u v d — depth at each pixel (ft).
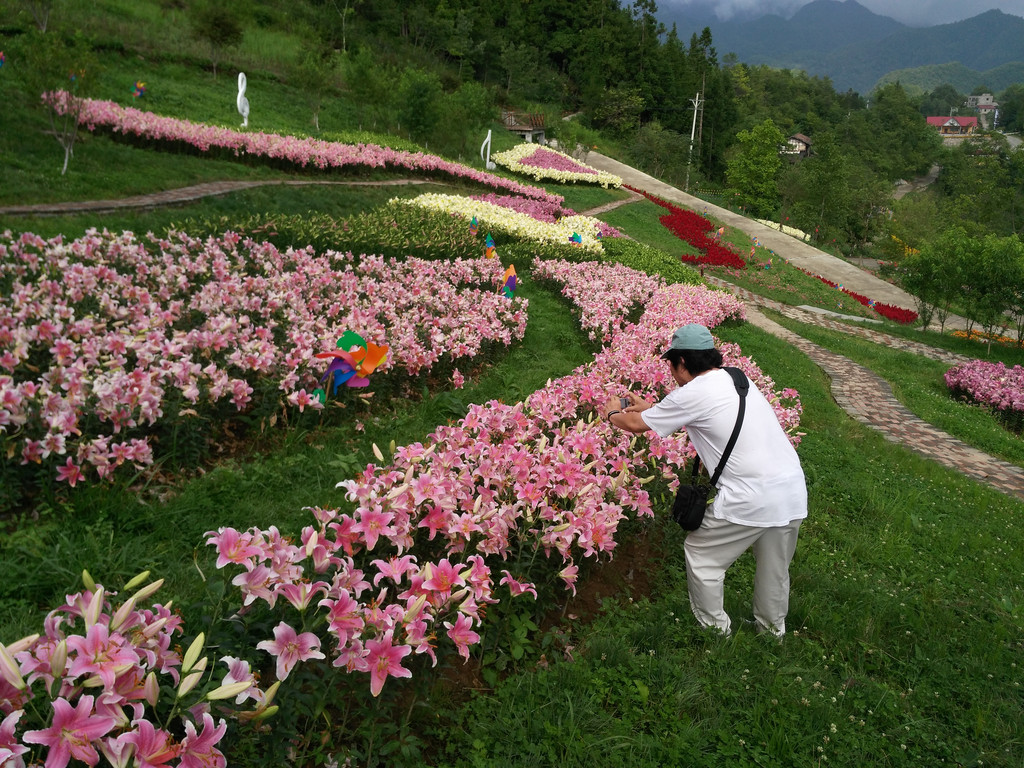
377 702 8.45
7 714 5.85
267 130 71.77
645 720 9.70
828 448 25.95
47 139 43.27
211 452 15.37
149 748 5.83
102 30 81.87
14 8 70.49
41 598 9.89
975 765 9.94
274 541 8.23
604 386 18.65
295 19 134.51
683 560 14.65
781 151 287.89
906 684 11.88
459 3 197.16
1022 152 312.09
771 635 12.10
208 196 41.91
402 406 20.01
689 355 11.67
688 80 252.01
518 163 108.88
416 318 23.93
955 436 35.86
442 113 102.01
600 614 12.46
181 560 11.25
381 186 64.23
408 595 9.18
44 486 11.95
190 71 86.02
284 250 33.27
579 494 12.09
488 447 12.75
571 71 236.22
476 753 8.64
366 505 9.77
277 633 7.27
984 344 68.80
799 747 9.68
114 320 18.69
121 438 13.43
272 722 7.63
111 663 5.98
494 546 10.80
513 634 10.83
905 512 20.77
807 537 17.62
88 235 22.66
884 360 53.21
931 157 410.72
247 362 16.25
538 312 34.63
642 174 154.10
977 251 68.13
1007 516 23.56
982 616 14.93
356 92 95.04
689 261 81.76
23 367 15.08
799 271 92.84
